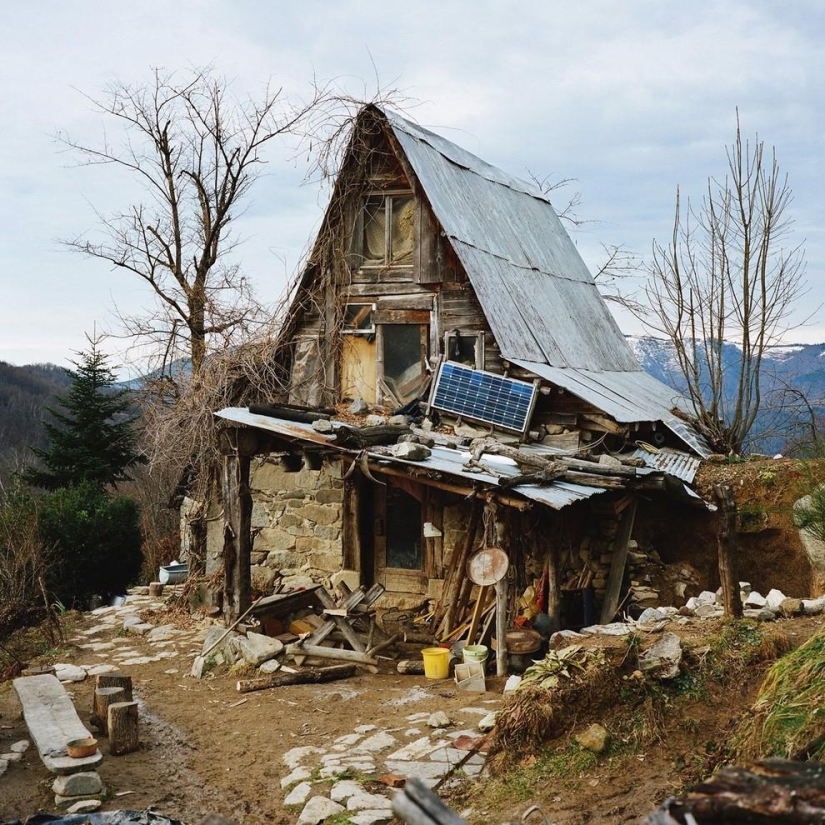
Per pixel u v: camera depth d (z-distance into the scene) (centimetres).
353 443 1267
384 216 1639
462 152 2053
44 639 1384
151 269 2134
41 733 843
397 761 812
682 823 409
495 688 1055
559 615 1245
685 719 750
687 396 2038
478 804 706
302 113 2139
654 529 1444
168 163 2145
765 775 425
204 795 793
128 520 2141
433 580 1476
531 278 1838
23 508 1920
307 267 1662
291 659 1195
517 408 1457
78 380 2784
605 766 718
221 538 1627
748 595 1091
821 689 659
